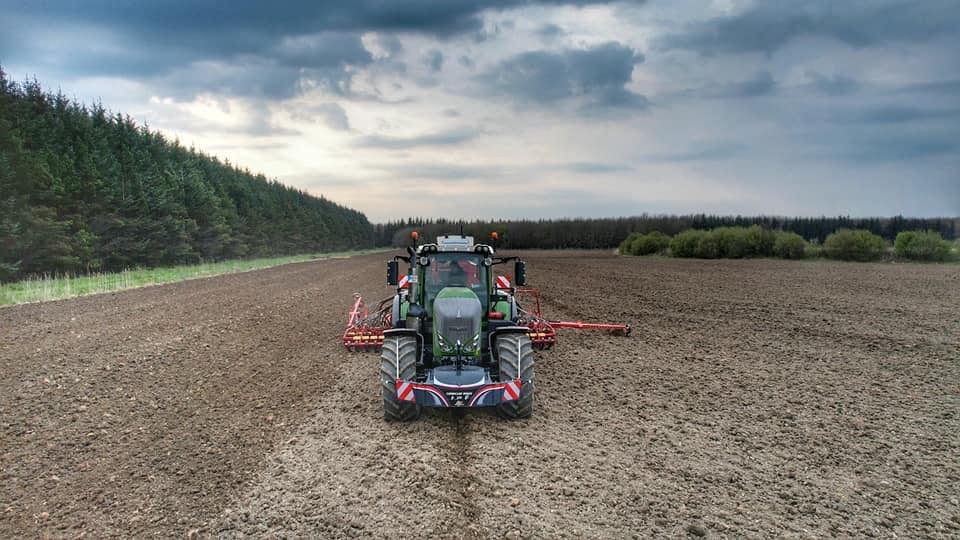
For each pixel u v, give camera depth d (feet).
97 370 32.71
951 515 17.02
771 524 16.52
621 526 16.31
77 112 113.50
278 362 35.63
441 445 22.20
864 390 29.45
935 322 48.14
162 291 74.13
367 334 38.14
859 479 19.39
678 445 22.20
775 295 67.10
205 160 180.24
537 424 24.47
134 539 15.79
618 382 31.09
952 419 25.05
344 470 19.89
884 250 124.06
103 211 99.96
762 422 24.84
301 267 140.67
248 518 16.76
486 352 27.96
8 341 39.81
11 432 23.43
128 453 21.43
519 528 16.15
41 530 16.25
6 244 78.74
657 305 59.62
